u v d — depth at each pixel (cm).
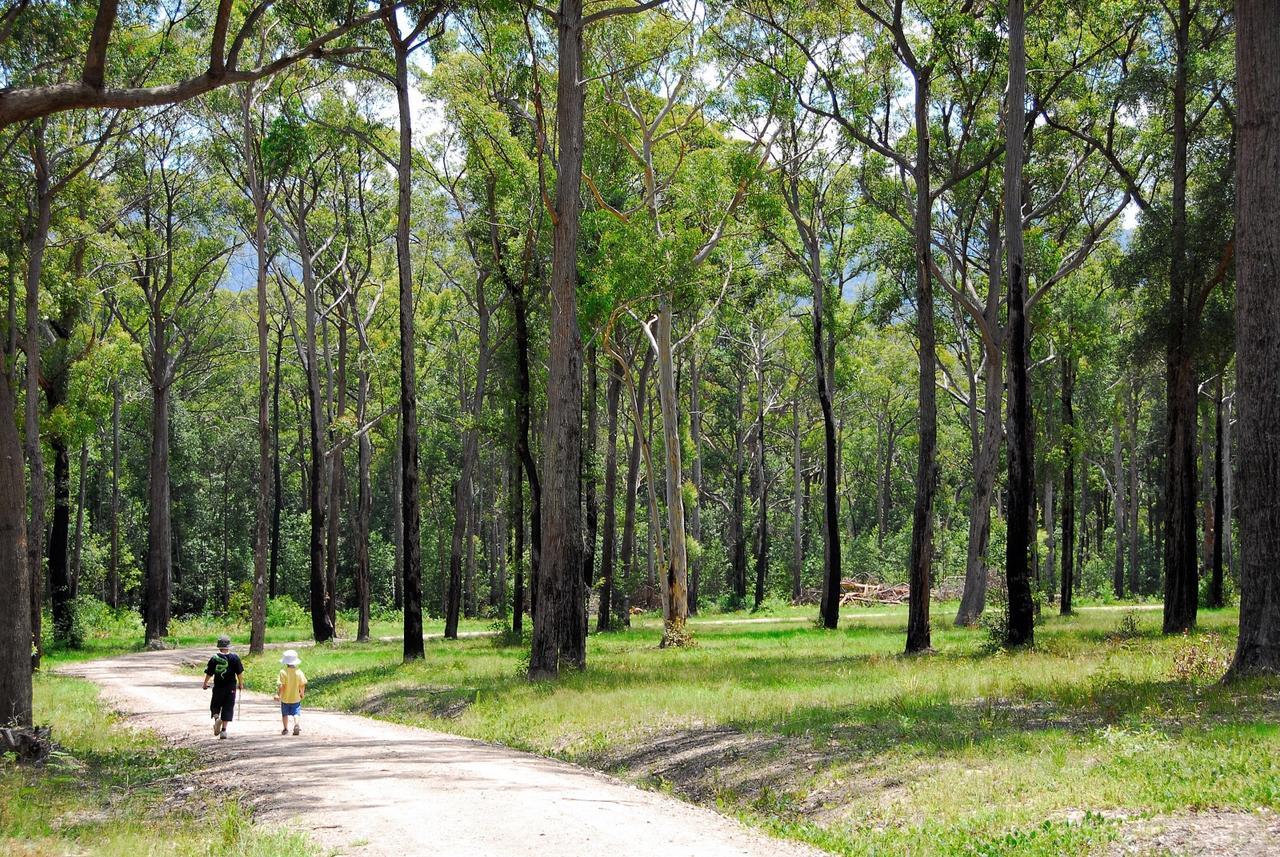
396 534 6869
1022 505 2559
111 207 3953
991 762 1135
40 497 3256
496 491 7869
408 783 1200
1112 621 3700
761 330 6512
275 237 4897
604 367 4547
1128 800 931
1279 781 928
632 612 6819
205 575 8069
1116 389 6234
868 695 1728
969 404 4672
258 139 3962
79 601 4784
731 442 8119
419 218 4784
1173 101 2984
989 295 3662
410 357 3125
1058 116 3494
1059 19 3056
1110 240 4362
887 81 3250
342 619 6019
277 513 7481
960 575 7431
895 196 3869
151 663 3625
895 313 4319
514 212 3578
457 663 2867
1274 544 1561
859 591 7250
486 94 3459
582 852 842
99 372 4069
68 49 2305
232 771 1345
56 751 1530
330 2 2848
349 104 4125
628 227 3198
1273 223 1602
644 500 7938
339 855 842
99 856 862
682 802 1152
